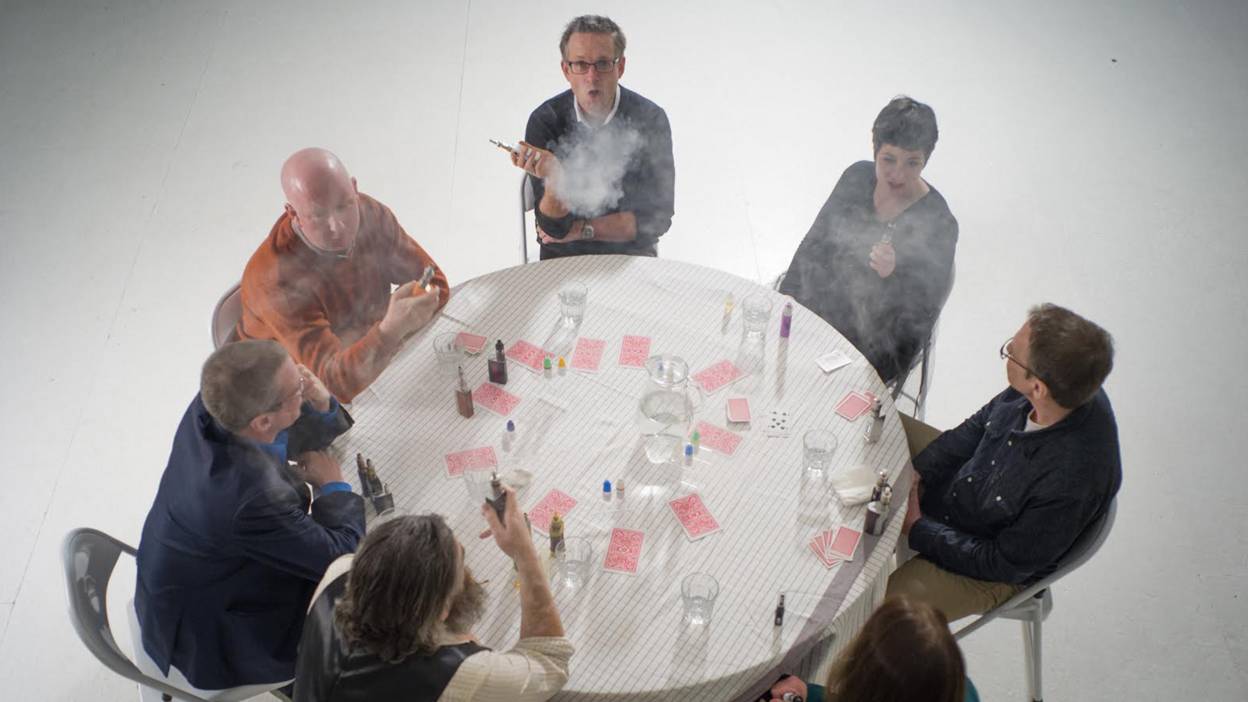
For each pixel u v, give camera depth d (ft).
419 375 8.76
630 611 6.95
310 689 5.95
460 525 7.56
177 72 15.81
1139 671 9.43
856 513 7.67
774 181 14.62
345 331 9.96
